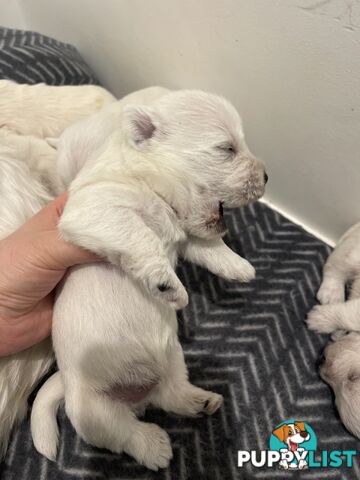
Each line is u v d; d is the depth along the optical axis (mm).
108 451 160
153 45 223
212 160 135
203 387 176
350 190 188
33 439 151
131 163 133
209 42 192
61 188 190
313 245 219
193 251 157
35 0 291
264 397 174
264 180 144
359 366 164
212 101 139
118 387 140
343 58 149
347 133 168
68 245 125
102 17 244
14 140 197
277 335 190
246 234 224
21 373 154
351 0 134
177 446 162
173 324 151
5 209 158
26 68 243
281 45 164
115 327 132
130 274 123
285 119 187
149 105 141
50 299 153
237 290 205
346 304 186
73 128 194
